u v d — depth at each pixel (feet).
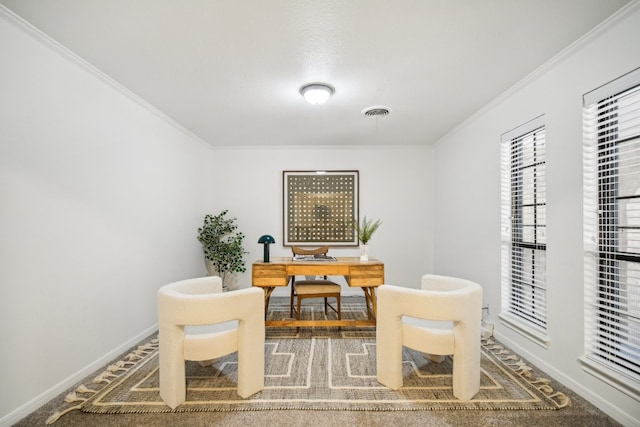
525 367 7.43
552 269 7.16
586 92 6.26
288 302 13.71
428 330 6.54
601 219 6.12
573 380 6.52
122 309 8.55
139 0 5.09
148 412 5.84
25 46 5.83
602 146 6.18
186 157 12.55
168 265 11.09
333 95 9.05
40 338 6.09
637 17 5.25
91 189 7.47
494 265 9.62
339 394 6.43
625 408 5.42
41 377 6.08
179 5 5.22
